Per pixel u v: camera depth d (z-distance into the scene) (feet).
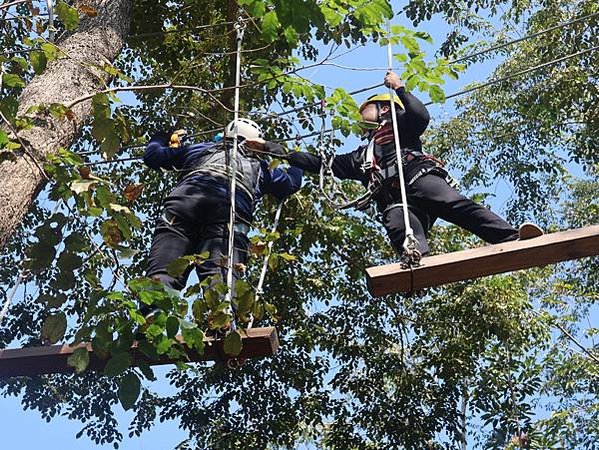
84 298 30.78
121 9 21.99
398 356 38.19
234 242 16.96
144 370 13.76
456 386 38.37
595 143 44.78
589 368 41.93
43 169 14.28
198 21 32.07
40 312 35.27
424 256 16.16
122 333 13.58
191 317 14.44
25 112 16.11
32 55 14.99
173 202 16.96
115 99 15.51
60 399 36.81
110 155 15.11
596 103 44.11
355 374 38.14
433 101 18.54
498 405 38.86
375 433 37.70
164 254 16.48
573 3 45.42
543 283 46.98
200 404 37.99
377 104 18.93
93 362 15.07
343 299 38.17
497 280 37.81
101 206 13.52
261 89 30.17
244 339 14.75
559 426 39.22
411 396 37.58
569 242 14.74
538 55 46.47
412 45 18.22
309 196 34.68
